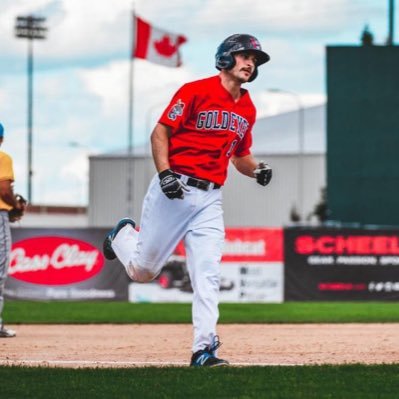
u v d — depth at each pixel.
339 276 56.72
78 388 16.69
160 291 55.69
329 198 87.12
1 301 29.75
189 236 19.66
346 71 86.88
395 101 86.38
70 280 55.03
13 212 29.06
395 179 86.19
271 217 153.38
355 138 86.75
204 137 19.44
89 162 159.75
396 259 56.88
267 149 156.38
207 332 19.48
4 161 28.27
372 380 17.55
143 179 157.75
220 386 16.75
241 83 19.52
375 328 35.06
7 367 19.41
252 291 56.50
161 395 15.92
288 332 32.78
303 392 16.27
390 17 108.06
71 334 32.03
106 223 159.25
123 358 23.92
